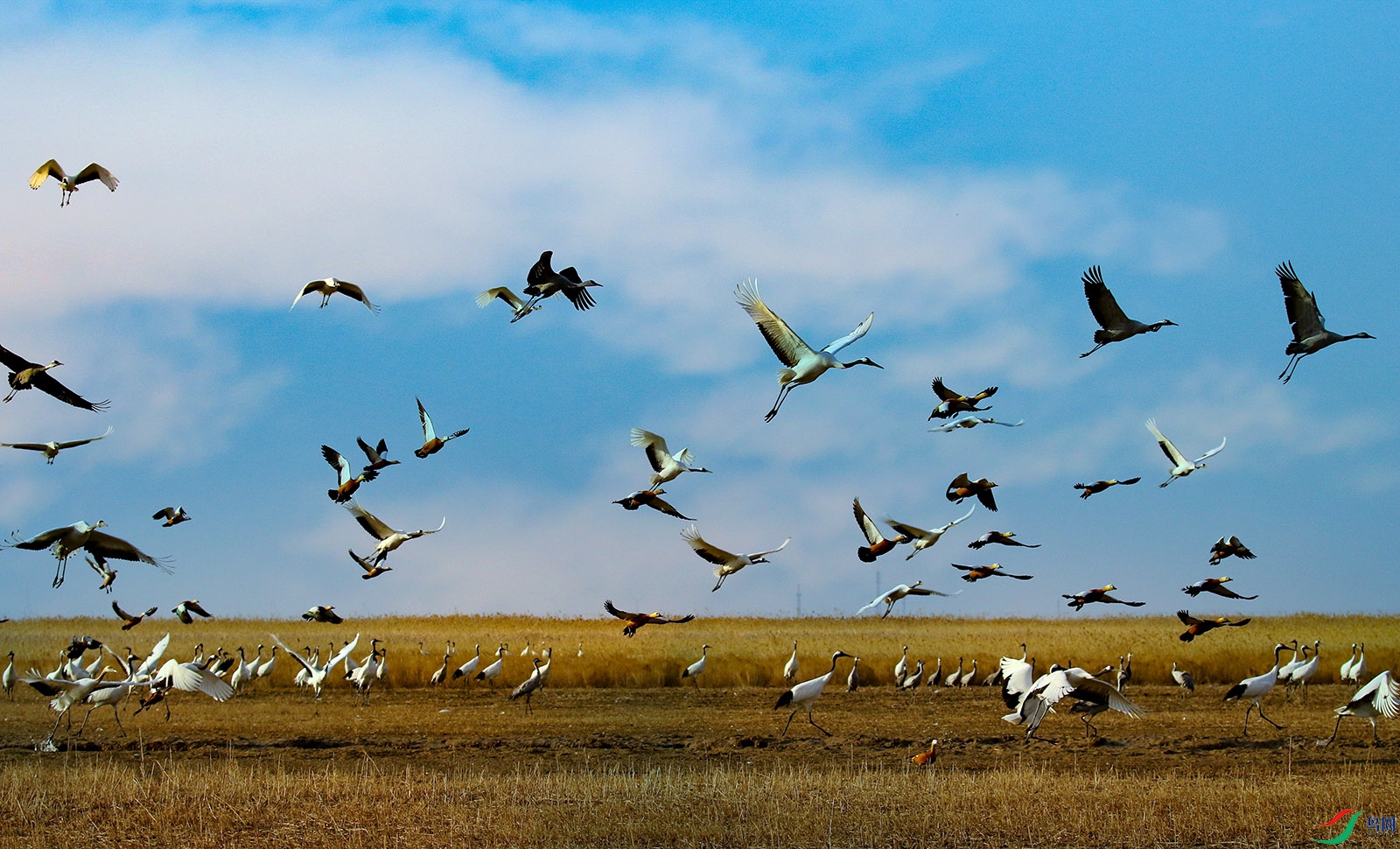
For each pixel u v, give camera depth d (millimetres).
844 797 16516
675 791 16953
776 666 40406
